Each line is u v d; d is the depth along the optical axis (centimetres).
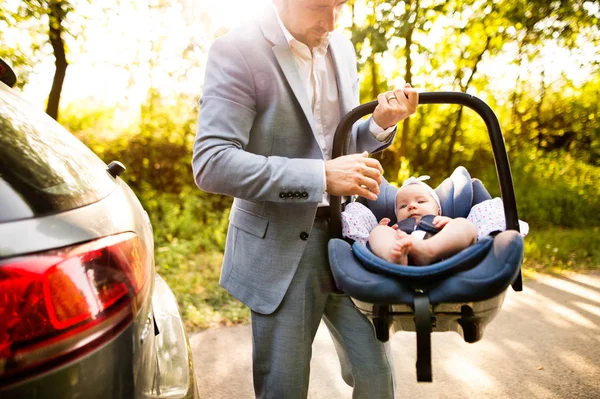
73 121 830
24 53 681
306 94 154
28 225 96
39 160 113
